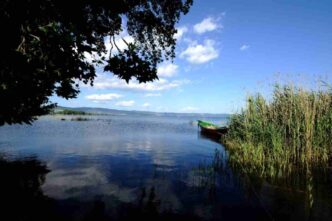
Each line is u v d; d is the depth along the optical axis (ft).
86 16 22.44
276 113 44.86
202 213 22.77
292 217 21.80
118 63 23.63
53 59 17.99
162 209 23.53
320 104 40.88
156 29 33.12
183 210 23.39
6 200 25.23
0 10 15.07
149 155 53.52
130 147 65.16
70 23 18.07
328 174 34.60
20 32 16.28
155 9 31.65
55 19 17.46
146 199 26.11
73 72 21.12
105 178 34.14
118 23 27.61
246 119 50.75
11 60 16.51
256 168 38.73
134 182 32.35
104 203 24.80
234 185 30.99
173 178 34.45
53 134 92.07
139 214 22.40
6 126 119.44
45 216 21.67
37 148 59.57
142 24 32.83
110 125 167.12
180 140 84.79
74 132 103.35
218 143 77.41
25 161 44.62
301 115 40.88
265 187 29.89
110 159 48.06
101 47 29.53
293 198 26.17
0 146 61.93
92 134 98.02
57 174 35.94
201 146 69.77
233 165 42.19
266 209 23.53
